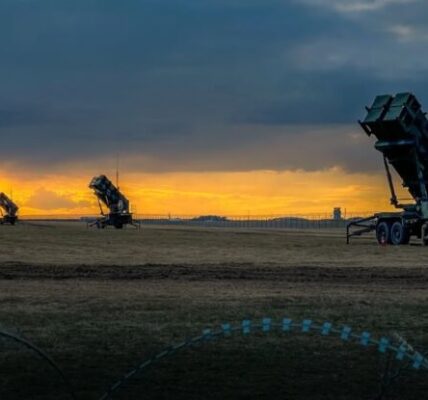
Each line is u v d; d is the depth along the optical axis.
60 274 24.33
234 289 20.58
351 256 33.19
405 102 39.97
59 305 17.09
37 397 9.48
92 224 90.38
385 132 41.09
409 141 40.38
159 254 34.81
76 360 11.30
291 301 18.00
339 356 11.54
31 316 15.40
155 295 19.06
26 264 28.03
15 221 117.56
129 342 12.72
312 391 9.81
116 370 10.72
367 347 12.07
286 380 10.27
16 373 10.49
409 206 42.28
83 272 24.97
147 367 10.52
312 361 11.25
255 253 35.25
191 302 17.67
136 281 22.59
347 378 10.37
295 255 34.03
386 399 9.48
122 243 44.09
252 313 16.06
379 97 41.16
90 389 9.82
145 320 15.04
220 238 51.34
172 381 10.20
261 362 11.16
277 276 24.06
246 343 12.32
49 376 10.36
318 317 15.58
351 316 15.73
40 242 44.81
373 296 19.11
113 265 27.81
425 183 41.34
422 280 23.23
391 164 42.31
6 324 14.25
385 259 31.42
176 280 22.91
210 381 10.23
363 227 46.56
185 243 43.91
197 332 13.67
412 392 9.69
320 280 23.08
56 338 12.95
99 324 14.50
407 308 16.97
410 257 32.56
